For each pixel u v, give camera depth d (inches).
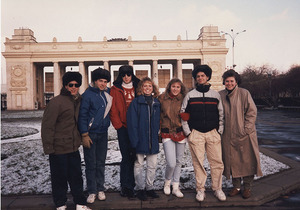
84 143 148.5
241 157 154.9
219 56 2219.5
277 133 498.0
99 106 154.3
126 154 163.9
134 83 175.2
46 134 135.0
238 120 157.2
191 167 235.8
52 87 2458.2
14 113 1557.6
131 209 149.3
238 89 162.9
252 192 160.4
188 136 158.4
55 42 2201.0
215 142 156.6
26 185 186.5
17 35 2196.1
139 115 156.4
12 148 340.8
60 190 141.3
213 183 157.1
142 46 2234.3
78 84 145.6
